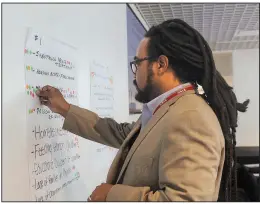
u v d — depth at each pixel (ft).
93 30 4.83
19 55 2.68
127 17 7.70
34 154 2.91
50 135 3.27
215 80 2.78
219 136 2.49
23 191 2.70
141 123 3.11
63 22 3.64
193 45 2.76
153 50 2.86
